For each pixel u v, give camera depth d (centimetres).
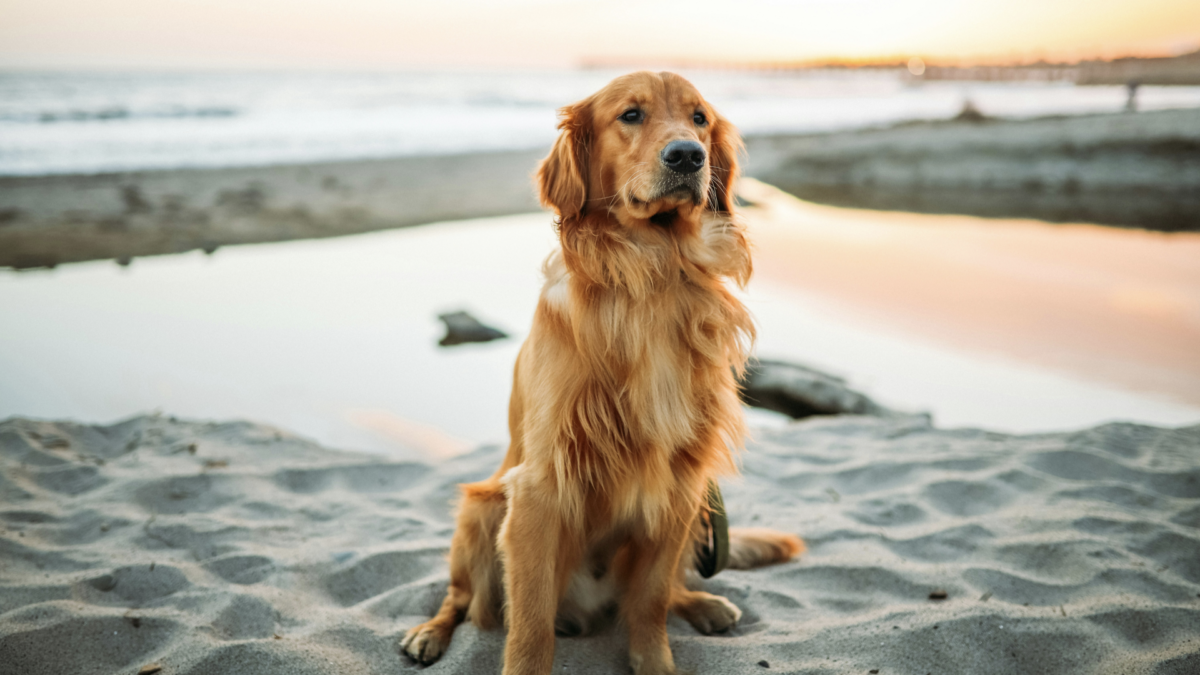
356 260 968
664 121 258
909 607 275
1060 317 717
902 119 3344
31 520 342
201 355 638
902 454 436
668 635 272
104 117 2528
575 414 246
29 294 784
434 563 323
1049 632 254
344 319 746
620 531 274
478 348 683
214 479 392
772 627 275
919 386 571
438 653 258
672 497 257
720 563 294
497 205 1331
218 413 527
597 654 263
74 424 463
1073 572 298
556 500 246
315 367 621
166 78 5684
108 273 878
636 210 254
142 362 615
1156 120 2120
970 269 895
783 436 482
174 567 301
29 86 3850
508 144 2145
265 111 3125
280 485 398
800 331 696
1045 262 924
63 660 243
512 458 293
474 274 912
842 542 340
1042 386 567
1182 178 1656
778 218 1231
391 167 1656
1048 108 3578
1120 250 977
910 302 773
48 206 1157
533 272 929
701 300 265
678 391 253
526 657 238
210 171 1494
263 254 985
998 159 1936
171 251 980
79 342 652
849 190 1625
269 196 1321
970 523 344
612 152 262
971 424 507
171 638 255
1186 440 438
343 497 386
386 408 548
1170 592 280
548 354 252
